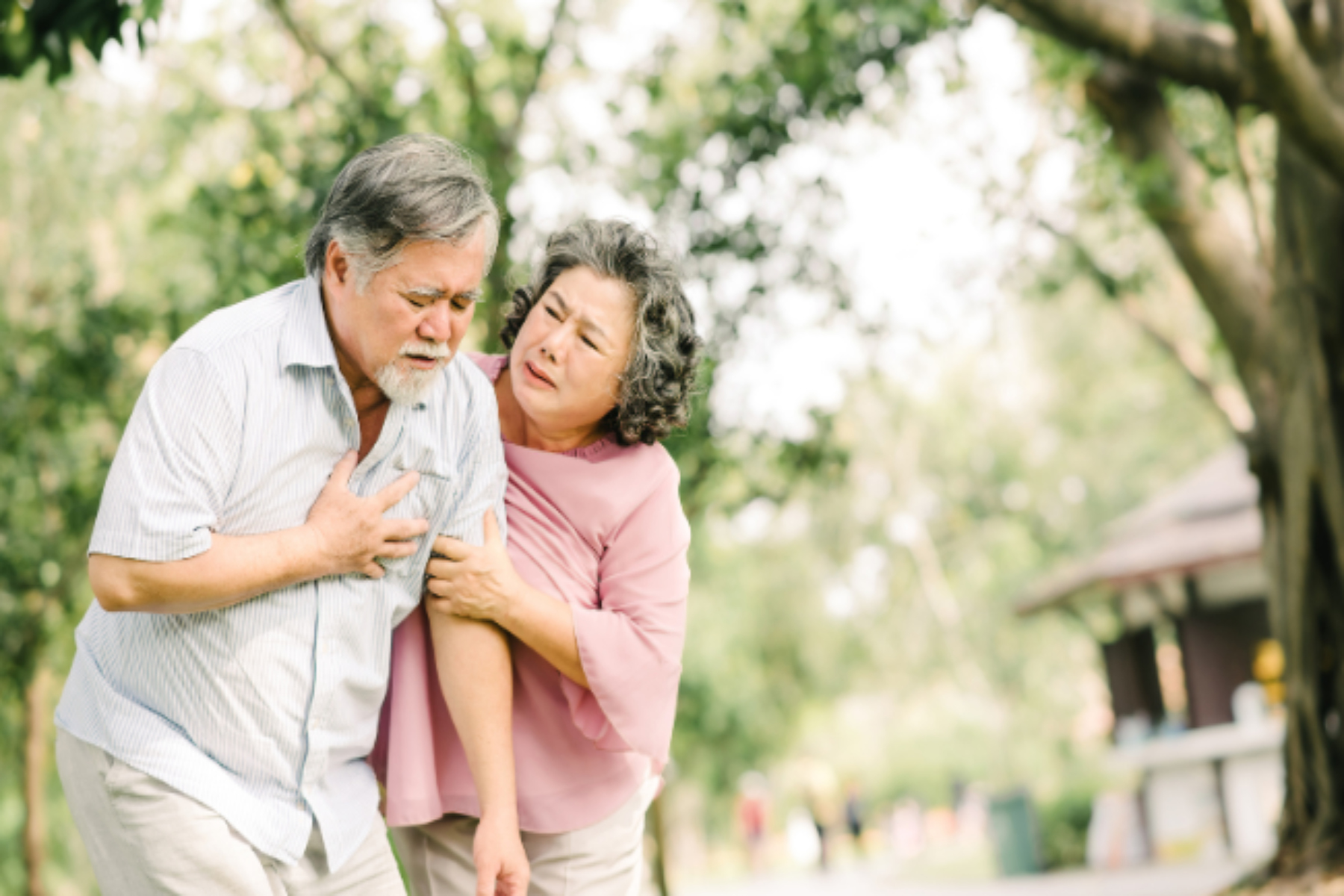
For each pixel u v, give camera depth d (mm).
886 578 34406
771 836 40406
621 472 3201
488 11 8367
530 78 8391
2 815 15594
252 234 8070
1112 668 18172
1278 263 7941
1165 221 8492
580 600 3176
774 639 32344
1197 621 16188
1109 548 17531
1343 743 7898
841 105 9094
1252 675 15992
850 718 39938
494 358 3279
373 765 3209
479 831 2965
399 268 2502
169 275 10461
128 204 11258
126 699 2609
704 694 25141
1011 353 31609
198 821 2564
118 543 2434
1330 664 7969
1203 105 11070
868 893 16797
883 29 9055
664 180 9078
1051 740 32500
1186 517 16531
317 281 2672
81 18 4621
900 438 33188
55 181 10719
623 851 3334
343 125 7852
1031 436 34688
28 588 10125
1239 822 14852
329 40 8672
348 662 2750
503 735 3023
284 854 2654
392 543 2732
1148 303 13406
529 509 3184
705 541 21859
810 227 9102
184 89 9867
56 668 12047
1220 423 31281
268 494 2604
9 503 9977
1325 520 7879
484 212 2551
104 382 9797
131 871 2594
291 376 2605
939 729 36375
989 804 16766
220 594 2498
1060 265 11742
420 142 2592
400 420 2736
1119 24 7070
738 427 8844
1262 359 8289
